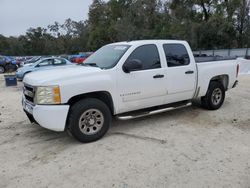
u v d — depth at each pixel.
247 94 8.89
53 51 86.19
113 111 4.97
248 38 35.88
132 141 4.71
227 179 3.39
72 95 4.41
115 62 4.94
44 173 3.67
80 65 5.43
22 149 4.52
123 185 3.31
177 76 5.65
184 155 4.10
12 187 3.34
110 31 52.66
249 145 4.45
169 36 39.47
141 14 45.69
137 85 5.09
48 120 4.30
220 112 6.51
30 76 4.79
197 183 3.31
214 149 4.31
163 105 5.84
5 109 7.60
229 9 34.06
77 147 4.51
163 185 3.29
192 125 5.54
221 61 6.68
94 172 3.64
